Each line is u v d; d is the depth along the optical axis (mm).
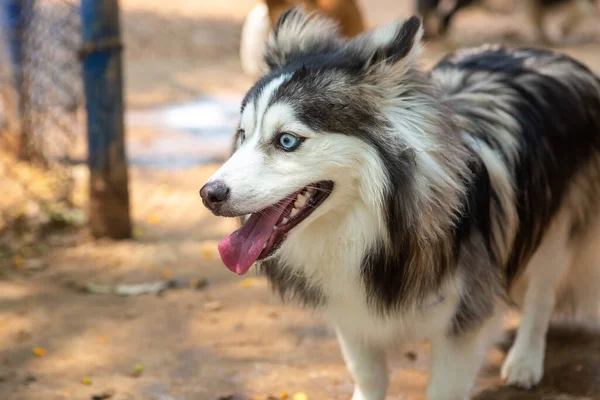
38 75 6418
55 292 4613
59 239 5414
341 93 2783
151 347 3994
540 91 3441
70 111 6238
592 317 4047
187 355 3914
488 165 3131
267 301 4516
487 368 3795
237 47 11828
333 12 5699
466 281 3006
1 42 6422
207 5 13953
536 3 12648
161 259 5086
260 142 2818
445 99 3016
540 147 3311
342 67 2844
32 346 3969
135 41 11742
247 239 2848
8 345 3969
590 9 13008
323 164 2768
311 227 2934
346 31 5832
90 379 3660
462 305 3025
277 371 3746
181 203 6121
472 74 3518
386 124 2764
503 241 3199
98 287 4668
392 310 3002
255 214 2865
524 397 3490
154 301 4512
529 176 3258
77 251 5211
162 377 3695
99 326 4199
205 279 4805
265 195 2744
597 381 3537
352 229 2879
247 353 3934
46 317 4281
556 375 3639
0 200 5883
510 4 14062
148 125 8203
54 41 6535
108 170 5242
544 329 3648
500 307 3203
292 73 2877
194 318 4305
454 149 2824
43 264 4996
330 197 2828
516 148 3227
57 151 6797
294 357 3893
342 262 2945
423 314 3014
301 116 2762
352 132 2771
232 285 4730
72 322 4234
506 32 12953
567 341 3979
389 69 2777
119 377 3689
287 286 3209
